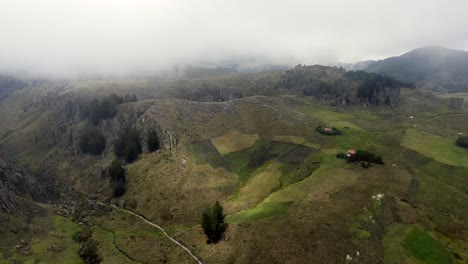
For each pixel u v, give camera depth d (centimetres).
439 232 10162
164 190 15050
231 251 10131
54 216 14738
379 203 11069
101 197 16762
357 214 10538
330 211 10725
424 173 13925
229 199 13412
